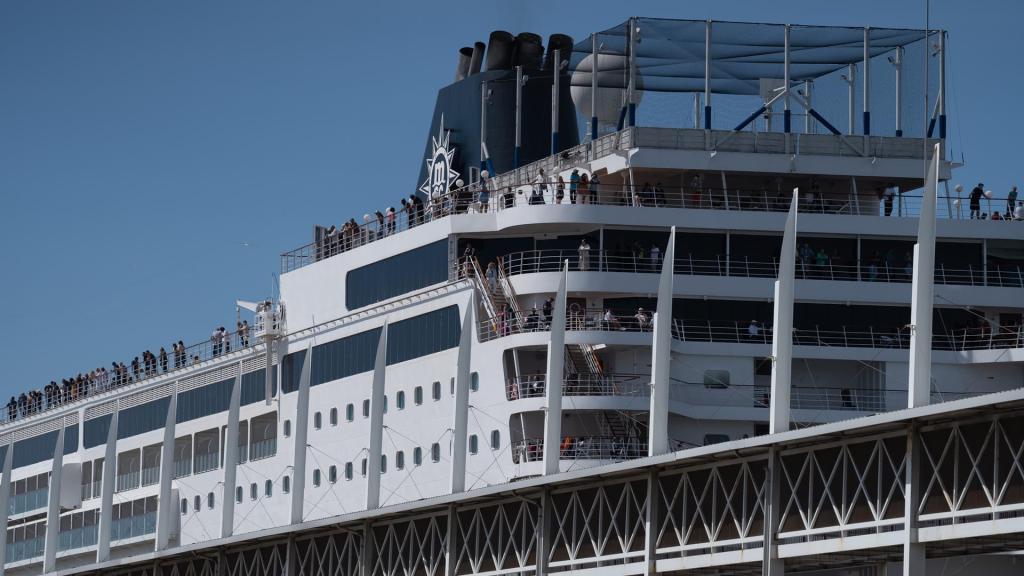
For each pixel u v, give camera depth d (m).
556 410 156.25
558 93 198.12
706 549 140.12
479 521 156.88
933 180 126.19
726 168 183.12
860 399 178.00
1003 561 162.38
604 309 178.00
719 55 190.00
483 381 176.75
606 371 175.25
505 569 153.50
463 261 184.38
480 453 176.38
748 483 132.75
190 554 195.00
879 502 122.00
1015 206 187.75
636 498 141.75
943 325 182.12
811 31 189.75
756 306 178.88
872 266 181.62
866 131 190.00
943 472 118.75
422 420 184.88
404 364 188.12
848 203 186.38
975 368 179.12
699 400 175.38
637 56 189.38
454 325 182.25
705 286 177.62
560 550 148.75
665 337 147.50
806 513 127.62
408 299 189.00
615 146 184.50
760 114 190.00
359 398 195.50
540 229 181.25
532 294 179.38
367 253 197.50
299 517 182.75
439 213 192.75
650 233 179.88
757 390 175.50
